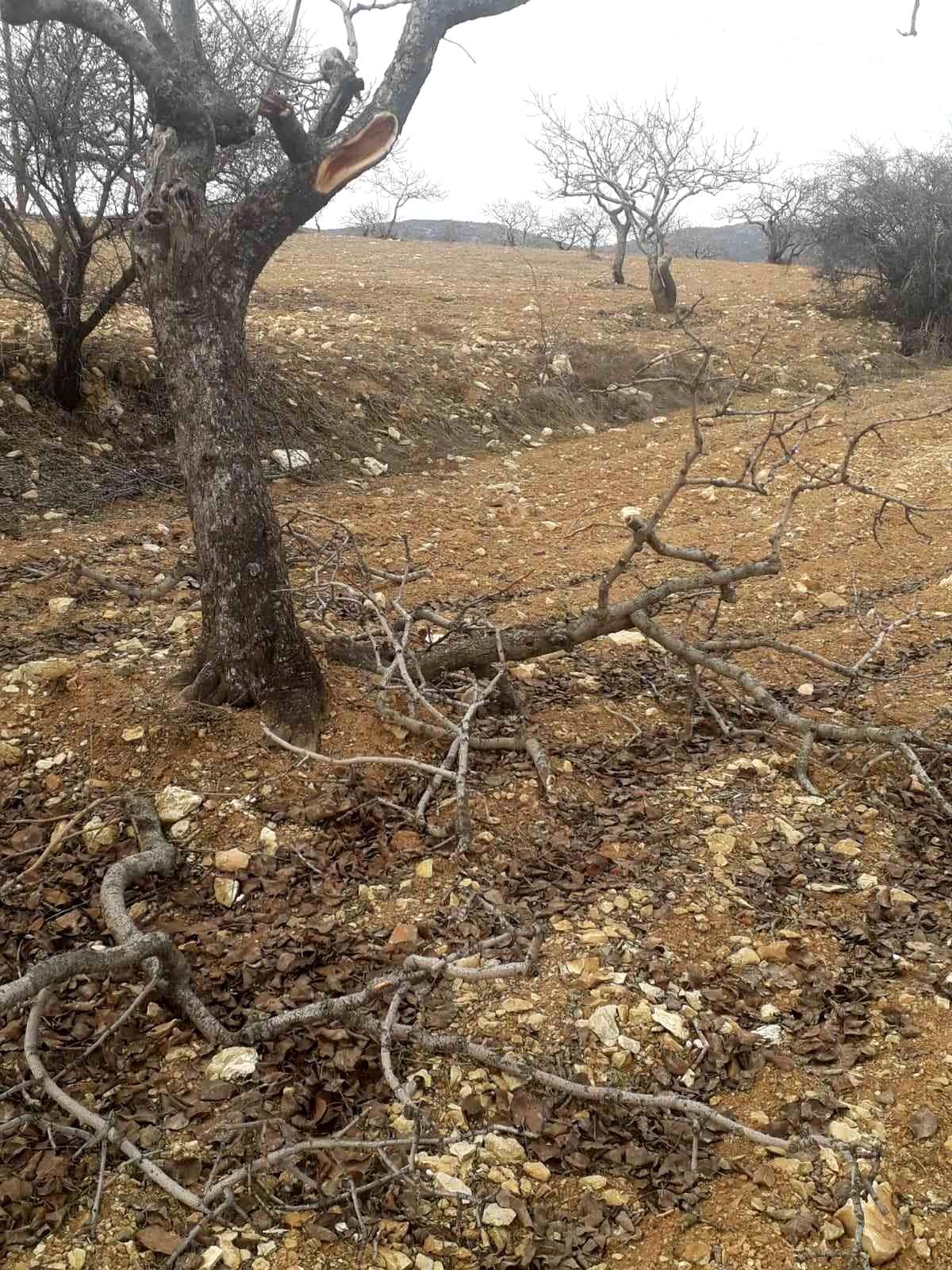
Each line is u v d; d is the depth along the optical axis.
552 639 5.01
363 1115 2.98
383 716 4.66
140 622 5.81
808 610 6.83
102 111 8.07
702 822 4.43
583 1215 2.74
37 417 8.38
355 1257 2.60
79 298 8.35
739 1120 3.02
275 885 3.92
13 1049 3.20
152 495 8.16
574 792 4.57
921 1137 2.96
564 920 3.77
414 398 11.13
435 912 3.81
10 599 5.96
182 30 4.52
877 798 4.71
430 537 7.91
